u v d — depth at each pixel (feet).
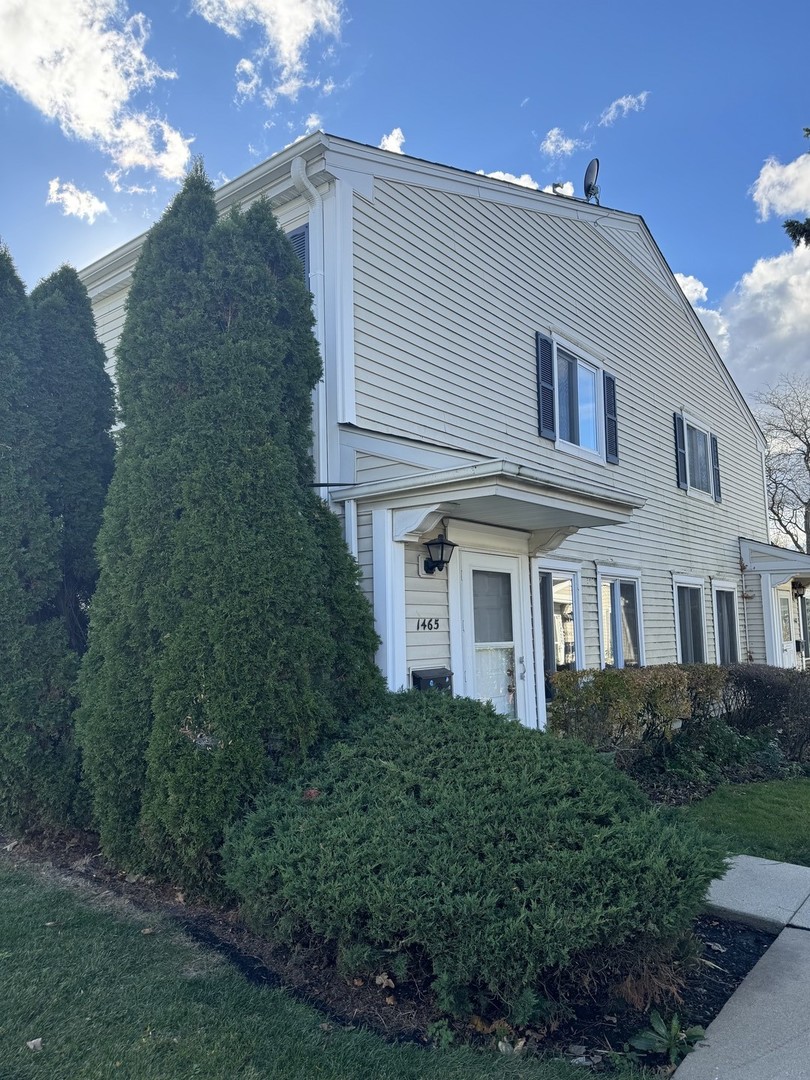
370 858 10.12
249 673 13.12
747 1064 8.46
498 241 26.32
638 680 23.35
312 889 9.90
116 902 13.15
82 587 18.28
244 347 14.74
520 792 11.27
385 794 11.85
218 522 13.78
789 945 11.78
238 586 13.46
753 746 27.73
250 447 14.28
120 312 25.98
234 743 12.72
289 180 20.03
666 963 10.15
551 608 27.58
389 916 9.29
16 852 16.30
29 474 17.11
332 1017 9.41
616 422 32.94
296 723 13.38
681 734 26.12
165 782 12.80
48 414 17.70
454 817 10.86
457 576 20.39
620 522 21.21
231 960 10.85
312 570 14.64
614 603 32.04
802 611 57.98
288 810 11.85
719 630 42.98
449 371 23.02
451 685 19.04
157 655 13.85
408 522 17.66
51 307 18.39
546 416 27.81
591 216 32.48
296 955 10.56
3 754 15.90
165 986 9.96
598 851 9.75
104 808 14.06
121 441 15.38
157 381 14.80
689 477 40.96
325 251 19.43
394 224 21.45
